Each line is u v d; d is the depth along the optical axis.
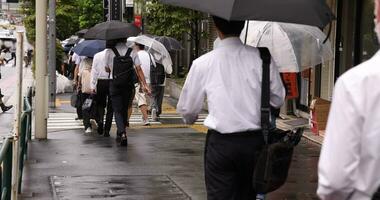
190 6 6.45
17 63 9.67
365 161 3.75
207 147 6.70
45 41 17.17
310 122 18.67
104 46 19.97
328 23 6.63
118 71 16.05
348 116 3.71
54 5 28.52
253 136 6.45
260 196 7.95
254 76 6.49
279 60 10.18
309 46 10.41
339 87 3.79
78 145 16.42
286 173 6.42
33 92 23.66
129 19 36.50
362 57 18.00
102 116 18.56
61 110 27.16
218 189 6.56
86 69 20.20
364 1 17.81
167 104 31.05
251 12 6.08
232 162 6.50
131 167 13.42
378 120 3.68
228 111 6.41
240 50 6.55
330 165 3.75
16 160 9.31
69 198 10.53
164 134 18.98
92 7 64.12
